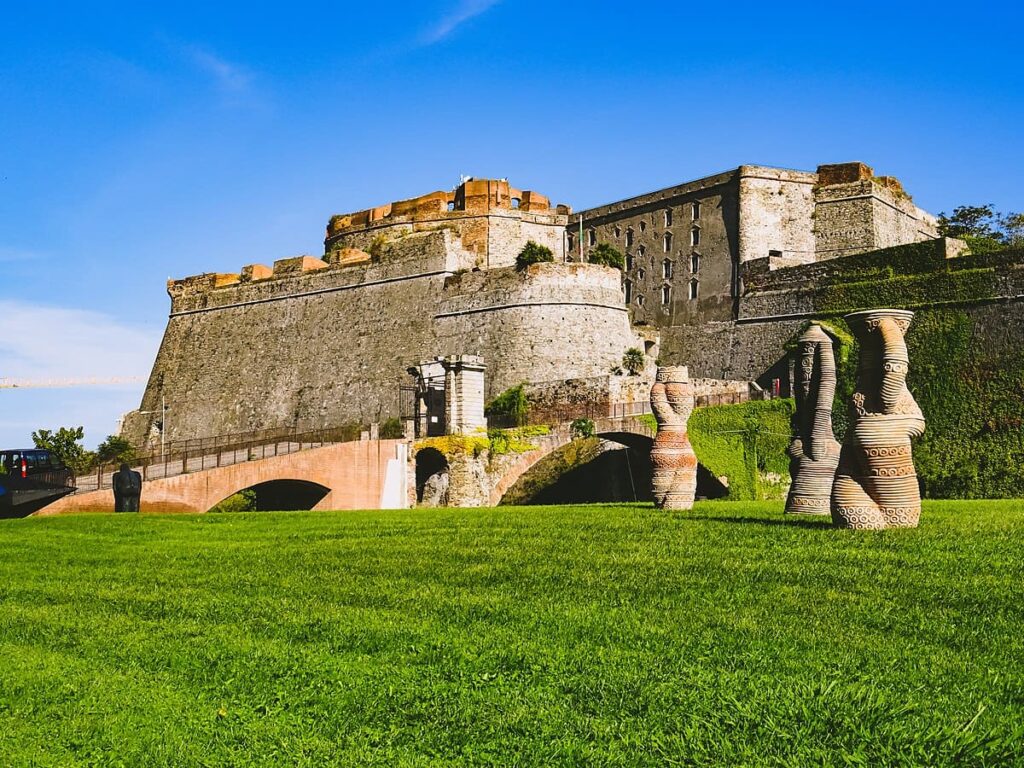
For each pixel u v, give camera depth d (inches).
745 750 412.2
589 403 2571.4
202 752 448.8
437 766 422.9
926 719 426.9
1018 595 627.8
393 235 3796.8
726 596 652.1
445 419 2409.0
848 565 734.5
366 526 1172.5
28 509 1943.9
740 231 3368.6
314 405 3393.2
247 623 655.1
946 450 2454.5
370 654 569.3
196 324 3850.9
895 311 900.0
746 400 2546.8
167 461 2391.7
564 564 793.6
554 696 483.5
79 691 532.7
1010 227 3742.6
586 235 3882.9
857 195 3363.7
